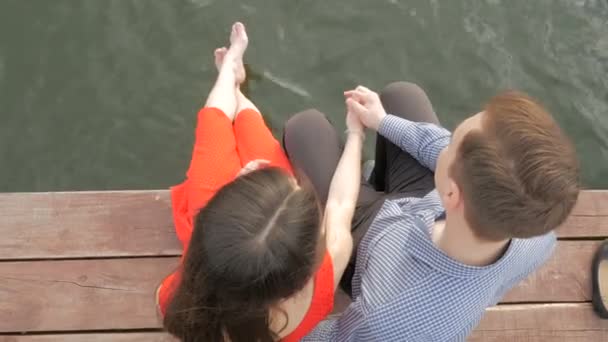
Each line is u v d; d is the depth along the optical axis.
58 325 1.94
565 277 2.06
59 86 2.81
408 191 1.74
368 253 1.34
